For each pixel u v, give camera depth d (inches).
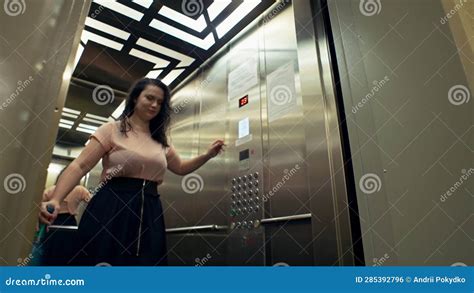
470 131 40.3
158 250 50.3
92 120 107.4
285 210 59.1
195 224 79.3
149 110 57.4
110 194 50.2
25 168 30.0
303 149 58.6
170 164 62.6
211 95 88.5
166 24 78.5
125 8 73.2
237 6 74.2
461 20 45.7
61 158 102.7
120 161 51.8
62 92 37.3
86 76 96.0
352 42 51.9
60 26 37.2
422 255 39.7
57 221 73.8
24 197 29.5
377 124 46.0
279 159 63.2
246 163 70.8
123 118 56.6
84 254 46.8
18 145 29.8
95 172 94.9
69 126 106.7
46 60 34.2
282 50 69.7
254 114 72.5
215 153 70.4
